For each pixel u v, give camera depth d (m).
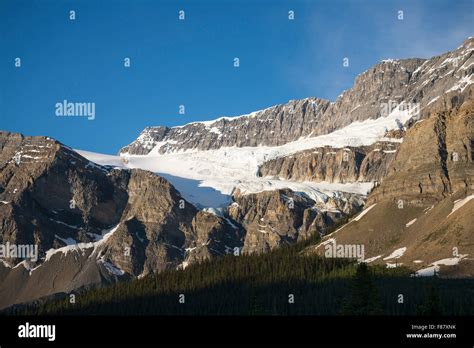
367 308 182.38
